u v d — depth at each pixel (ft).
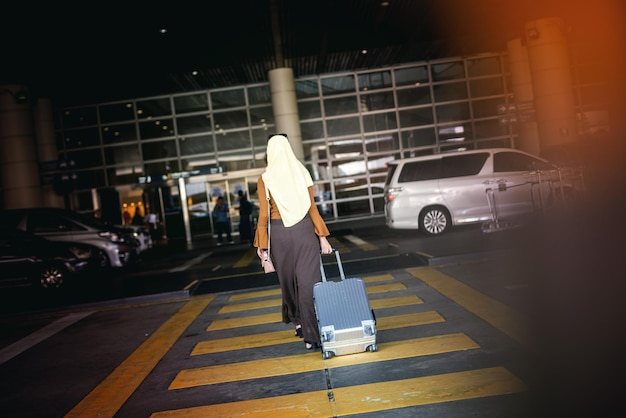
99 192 94.02
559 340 17.34
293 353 19.80
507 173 52.85
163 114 94.68
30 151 79.30
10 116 78.23
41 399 18.11
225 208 77.92
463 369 16.08
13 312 34.68
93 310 34.19
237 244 75.66
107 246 54.80
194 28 66.95
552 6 75.72
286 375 17.46
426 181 53.62
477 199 52.75
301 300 18.98
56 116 93.91
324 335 18.25
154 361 20.95
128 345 24.13
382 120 95.30
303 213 18.47
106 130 94.32
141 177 92.63
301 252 18.75
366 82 95.35
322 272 19.02
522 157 53.47
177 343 23.35
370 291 29.12
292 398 15.44
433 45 86.12
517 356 16.55
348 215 94.63
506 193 52.03
